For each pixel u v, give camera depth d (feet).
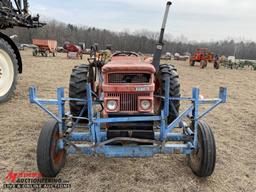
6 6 23.13
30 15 26.76
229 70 78.28
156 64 14.15
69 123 11.82
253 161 13.28
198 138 11.00
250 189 10.79
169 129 10.50
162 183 10.85
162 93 14.17
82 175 11.26
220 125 18.97
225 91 11.27
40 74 40.75
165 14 13.83
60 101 10.77
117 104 10.71
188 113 11.58
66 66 56.44
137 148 10.21
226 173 11.92
